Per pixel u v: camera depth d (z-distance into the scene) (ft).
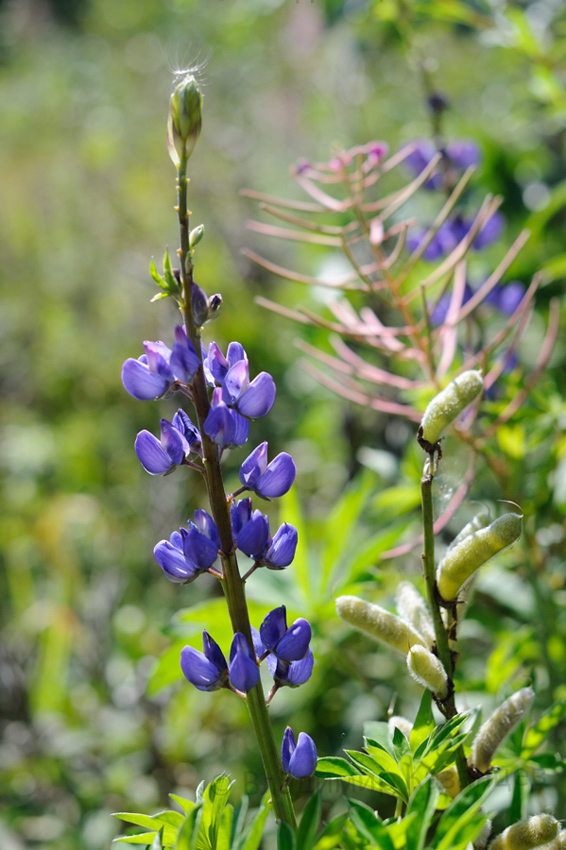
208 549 1.51
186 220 1.45
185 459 1.54
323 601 2.34
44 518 4.62
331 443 4.19
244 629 1.52
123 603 4.00
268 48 7.38
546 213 3.35
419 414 2.34
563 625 2.50
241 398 1.52
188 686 3.17
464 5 3.37
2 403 6.18
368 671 3.01
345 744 2.80
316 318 2.30
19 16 11.51
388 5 3.25
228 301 5.31
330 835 1.41
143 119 8.73
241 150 6.91
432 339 2.37
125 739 3.20
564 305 3.51
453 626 1.54
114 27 10.46
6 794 3.23
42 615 4.09
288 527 1.54
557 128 4.16
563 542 2.48
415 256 2.29
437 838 1.44
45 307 6.93
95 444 5.34
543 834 1.49
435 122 2.91
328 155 6.07
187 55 1.51
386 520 2.88
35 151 9.07
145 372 1.51
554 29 3.88
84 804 3.11
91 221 7.48
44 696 3.44
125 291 6.59
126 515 4.65
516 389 2.42
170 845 1.55
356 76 5.91
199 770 3.06
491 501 2.56
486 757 1.53
